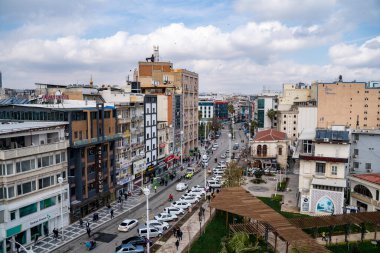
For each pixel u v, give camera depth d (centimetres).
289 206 6519
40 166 4944
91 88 8481
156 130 9050
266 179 8912
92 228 5372
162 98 9919
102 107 6238
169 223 5631
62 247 4672
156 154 9081
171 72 11106
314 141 6119
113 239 4959
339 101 11881
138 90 10088
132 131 7719
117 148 7025
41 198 4900
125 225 5281
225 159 11631
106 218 5825
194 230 5306
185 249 4591
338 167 5869
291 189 7838
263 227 4825
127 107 7519
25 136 4875
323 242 4772
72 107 6041
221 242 4688
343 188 5806
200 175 9288
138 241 4659
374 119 11625
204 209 6288
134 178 7725
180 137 10919
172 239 4956
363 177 6188
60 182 4894
